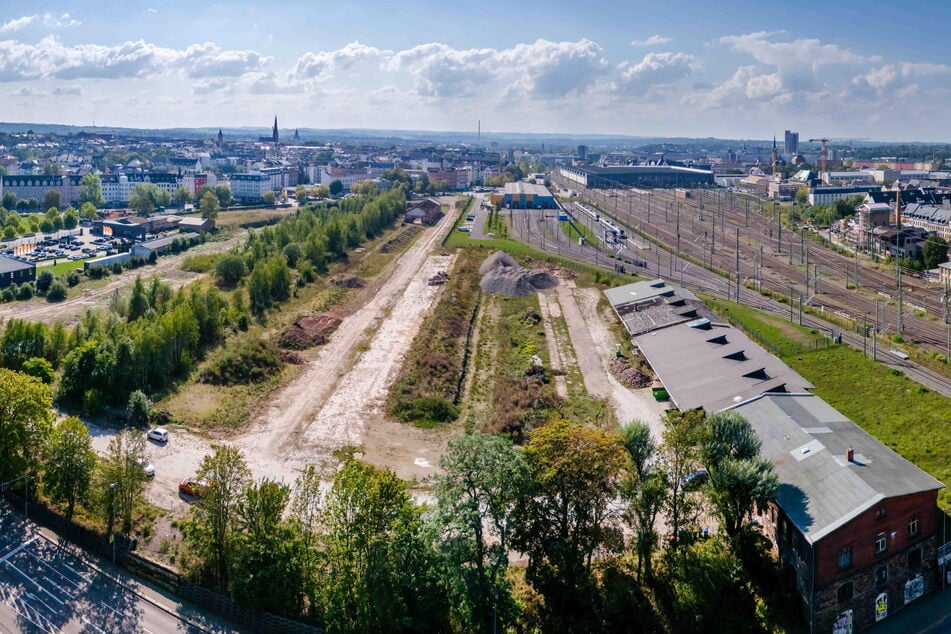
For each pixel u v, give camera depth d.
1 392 107.12
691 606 87.38
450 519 82.75
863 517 84.38
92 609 88.62
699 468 107.94
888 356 173.00
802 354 174.50
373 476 88.69
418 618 81.69
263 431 136.25
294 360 172.62
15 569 95.06
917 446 127.69
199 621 87.50
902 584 89.00
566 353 182.50
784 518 89.50
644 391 156.88
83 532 101.50
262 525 88.31
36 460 109.81
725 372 145.00
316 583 87.31
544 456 88.81
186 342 164.25
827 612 83.56
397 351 181.75
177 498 111.19
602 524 99.94
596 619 86.00
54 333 164.12
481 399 155.50
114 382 143.25
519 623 85.88
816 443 99.19
